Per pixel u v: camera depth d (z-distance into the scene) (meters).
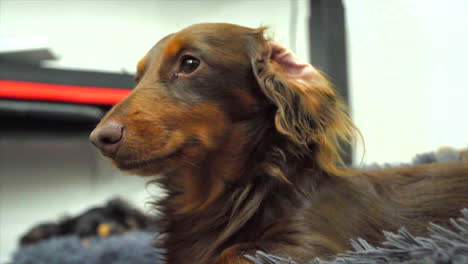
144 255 0.66
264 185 0.44
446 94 0.87
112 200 0.96
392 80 0.90
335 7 0.71
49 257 0.69
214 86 0.44
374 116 0.89
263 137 0.46
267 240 0.40
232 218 0.44
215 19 1.16
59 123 0.90
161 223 0.50
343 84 0.71
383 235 0.42
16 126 0.89
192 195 0.48
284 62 0.48
